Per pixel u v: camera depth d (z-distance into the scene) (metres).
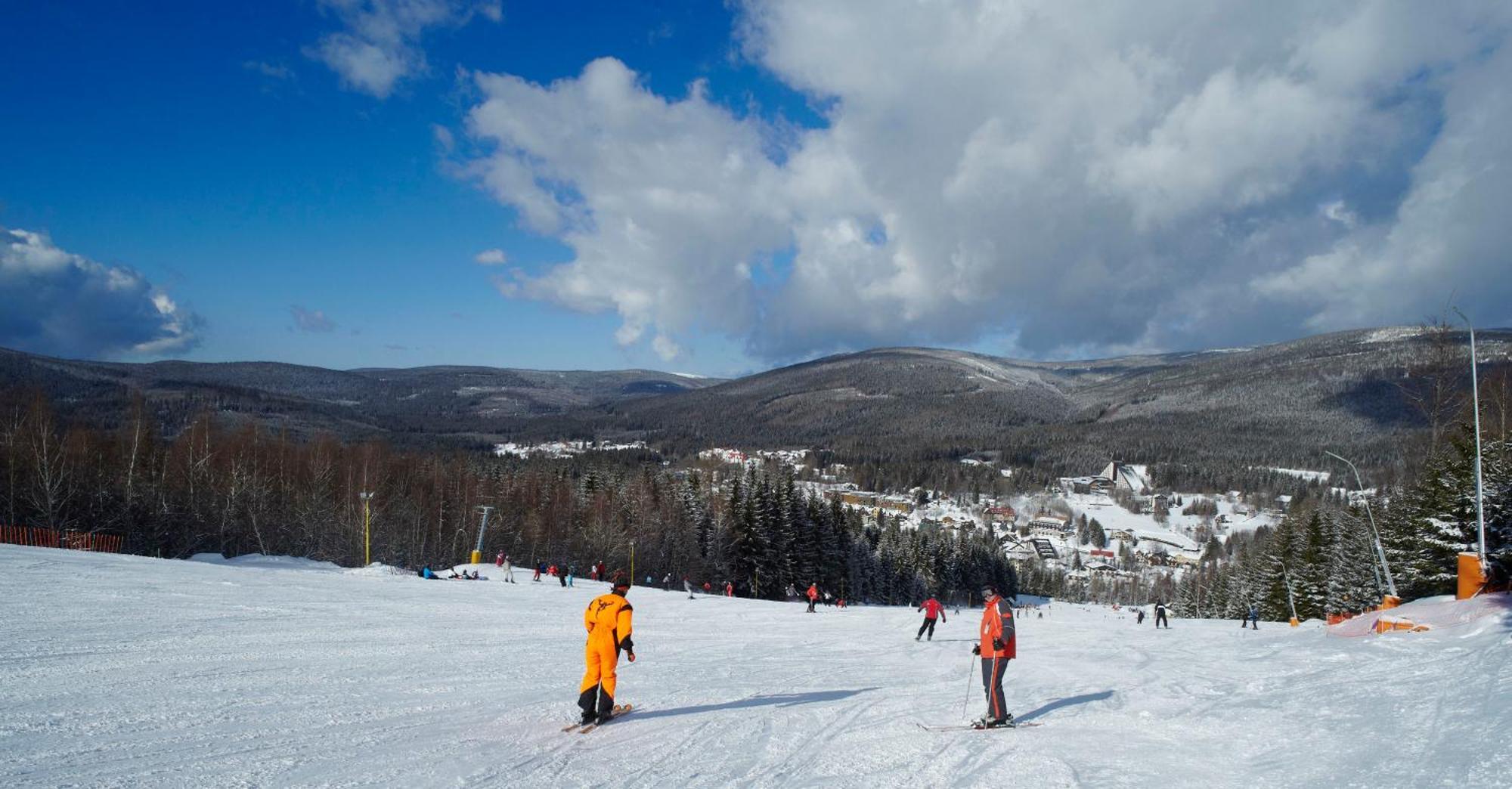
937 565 123.75
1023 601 150.75
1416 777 5.71
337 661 13.59
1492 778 5.33
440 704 10.34
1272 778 6.50
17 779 6.39
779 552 83.12
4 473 52.12
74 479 55.09
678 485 104.31
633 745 8.29
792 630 27.34
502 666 14.23
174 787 6.38
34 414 56.16
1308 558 67.75
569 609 28.44
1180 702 10.69
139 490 58.16
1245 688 11.60
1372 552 47.59
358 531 66.56
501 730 8.88
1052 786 6.55
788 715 10.13
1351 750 6.88
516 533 82.56
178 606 19.02
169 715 8.87
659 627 25.31
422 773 6.99
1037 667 16.56
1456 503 33.06
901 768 7.38
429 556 74.75
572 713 10.02
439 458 101.62
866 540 113.06
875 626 30.61
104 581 22.44
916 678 14.92
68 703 9.17
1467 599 18.41
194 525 59.59
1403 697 8.62
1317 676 11.63
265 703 9.80
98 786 6.31
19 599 17.73
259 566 42.75
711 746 8.31
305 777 6.77
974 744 8.23
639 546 85.19
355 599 25.31
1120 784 6.54
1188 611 128.50
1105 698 11.46
